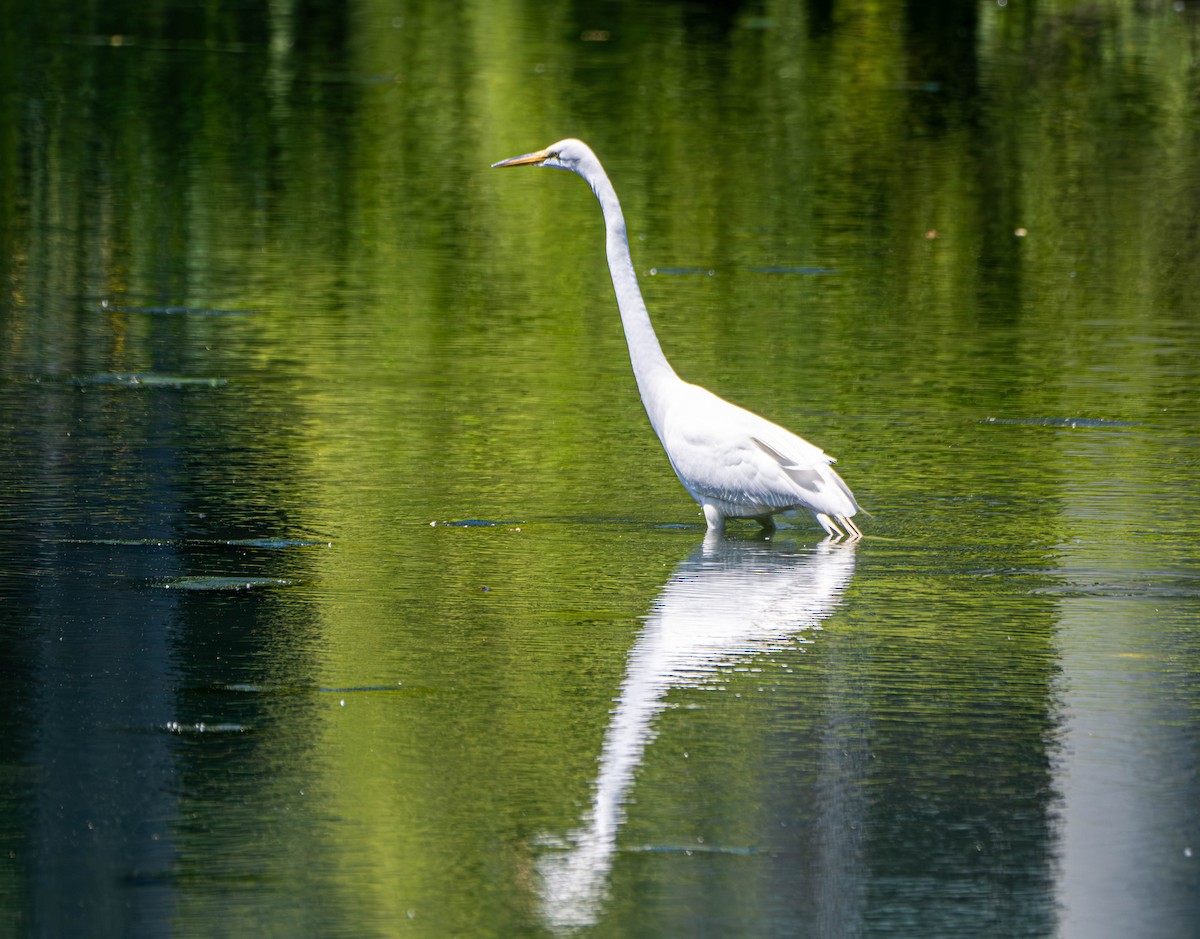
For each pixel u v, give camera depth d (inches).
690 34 1695.4
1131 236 1016.2
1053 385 693.3
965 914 272.8
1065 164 1200.2
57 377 678.5
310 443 588.4
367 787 313.7
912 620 411.5
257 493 525.3
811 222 1040.8
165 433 596.7
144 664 374.3
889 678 370.9
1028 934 266.1
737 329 793.6
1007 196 1113.4
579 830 298.7
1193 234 1021.8
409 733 337.7
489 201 1083.9
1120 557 465.4
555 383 687.7
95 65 1485.0
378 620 407.8
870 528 497.0
